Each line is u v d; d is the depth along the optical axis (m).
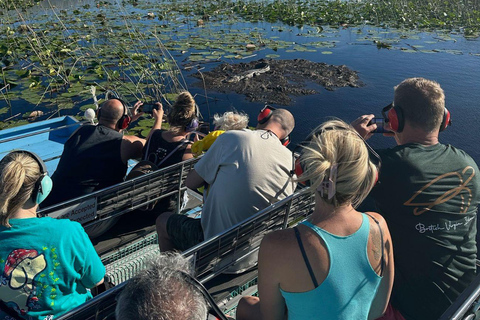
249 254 2.56
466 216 2.19
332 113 7.97
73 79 9.06
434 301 2.08
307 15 15.85
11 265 1.83
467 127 7.35
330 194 1.65
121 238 3.24
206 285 2.59
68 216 2.73
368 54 11.70
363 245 1.71
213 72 9.97
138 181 2.97
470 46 12.62
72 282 1.94
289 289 1.68
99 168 3.18
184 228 2.72
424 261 2.11
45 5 17.36
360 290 1.71
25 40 11.53
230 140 2.51
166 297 1.23
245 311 2.09
